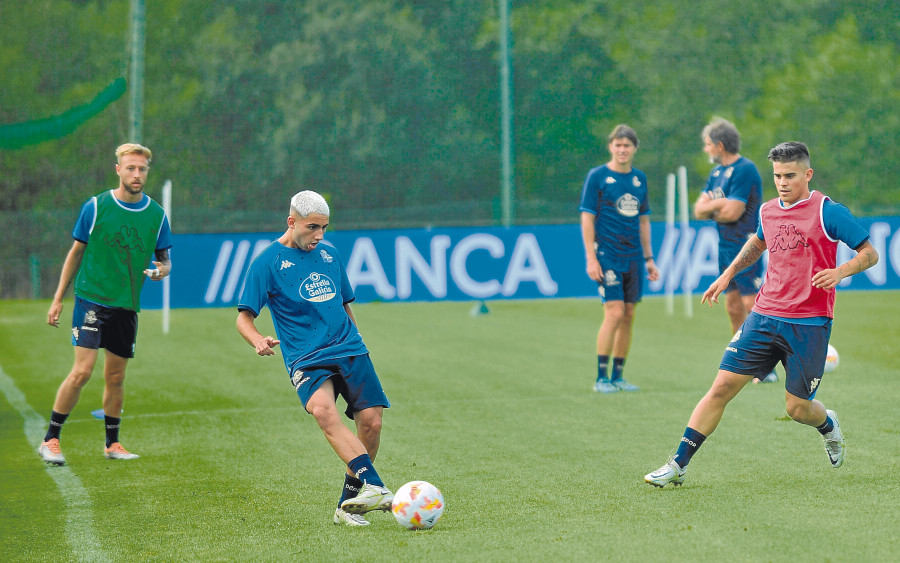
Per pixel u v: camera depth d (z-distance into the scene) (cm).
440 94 5762
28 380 3453
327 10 5684
